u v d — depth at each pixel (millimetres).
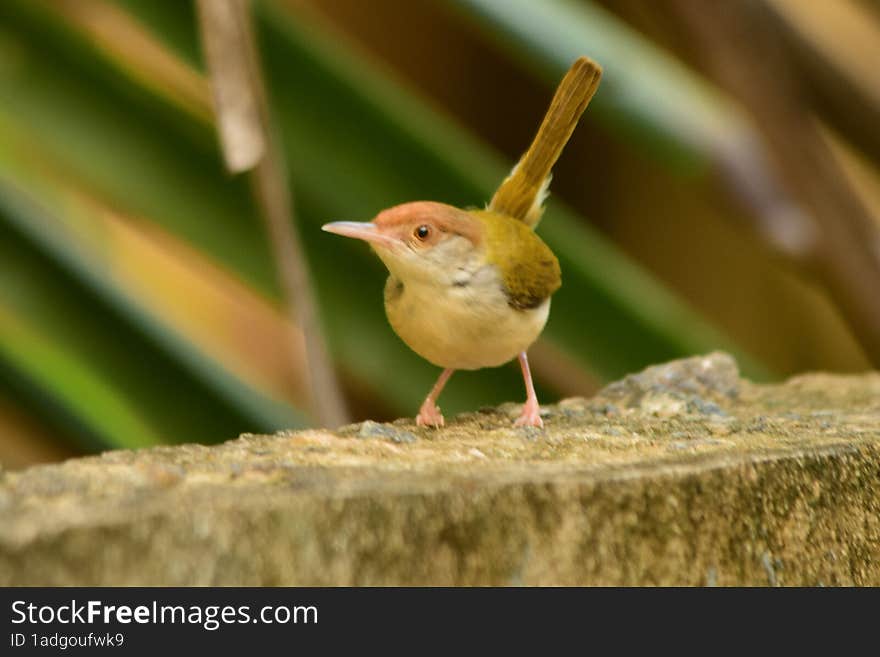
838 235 11352
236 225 10750
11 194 10500
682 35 11688
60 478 5234
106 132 10680
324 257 10789
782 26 11531
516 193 8047
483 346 7289
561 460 5938
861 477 6402
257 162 6871
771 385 9750
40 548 4586
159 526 4723
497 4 10742
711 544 5688
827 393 9219
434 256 7023
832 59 11641
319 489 5098
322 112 10531
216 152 10641
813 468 6121
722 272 17984
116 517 4688
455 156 10531
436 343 7309
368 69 10570
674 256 17859
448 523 5109
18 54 10555
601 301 10805
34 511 4773
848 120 11844
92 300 10555
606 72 10828
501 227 7332
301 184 10570
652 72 10891
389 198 10656
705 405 8172
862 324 11500
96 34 10555
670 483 5555
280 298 10828
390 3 16906
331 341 10852
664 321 10766
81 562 4641
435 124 10586
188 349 10719
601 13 11250
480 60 17203
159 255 16391
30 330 10445
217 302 17266
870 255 11414
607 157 17469
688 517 5609
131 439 10492
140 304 10680
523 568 5234
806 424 7387
